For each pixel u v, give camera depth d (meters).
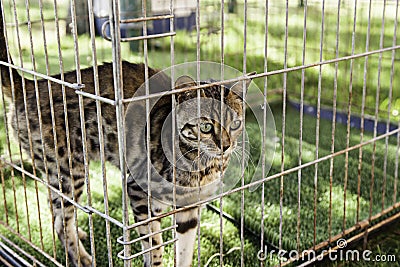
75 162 2.86
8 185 3.87
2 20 2.58
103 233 3.31
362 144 2.87
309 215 3.42
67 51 5.93
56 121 2.77
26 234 3.27
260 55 5.84
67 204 2.92
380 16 5.43
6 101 2.89
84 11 5.61
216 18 5.99
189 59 5.81
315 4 5.64
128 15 5.58
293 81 5.59
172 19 1.76
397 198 3.63
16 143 2.95
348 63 5.37
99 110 1.82
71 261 3.00
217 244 3.17
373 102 5.15
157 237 2.79
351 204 3.55
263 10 6.02
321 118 5.17
